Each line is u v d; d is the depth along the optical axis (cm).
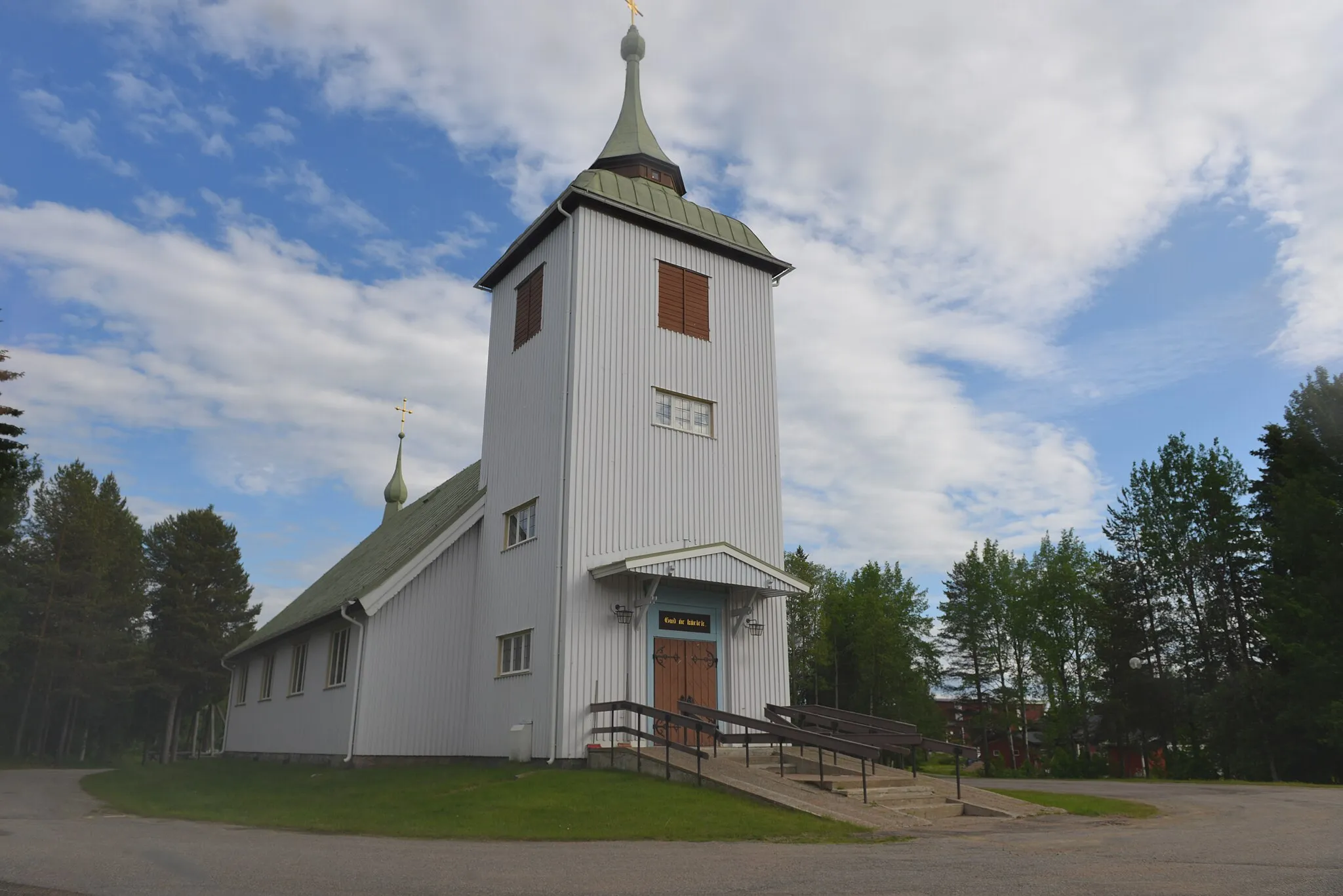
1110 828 1266
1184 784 2383
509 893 759
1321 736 3284
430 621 2289
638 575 2000
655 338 2216
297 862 946
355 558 3791
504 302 2509
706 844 1091
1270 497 3934
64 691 5241
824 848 1046
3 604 4691
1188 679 4344
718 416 2275
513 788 1550
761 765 1800
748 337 2398
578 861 945
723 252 2403
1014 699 6312
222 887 787
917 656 6756
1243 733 3550
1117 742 4672
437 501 3297
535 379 2238
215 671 6544
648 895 749
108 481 6750
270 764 2689
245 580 7006
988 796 1552
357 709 2170
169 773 2744
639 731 1775
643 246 2262
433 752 2233
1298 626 3381
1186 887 753
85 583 5416
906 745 1648
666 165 2581
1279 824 1305
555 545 2000
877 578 6775
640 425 2138
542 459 2133
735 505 2244
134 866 915
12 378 2702
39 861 948
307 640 2759
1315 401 3609
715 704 2086
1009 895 727
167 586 6588
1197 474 4362
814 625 6344
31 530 5625
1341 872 825
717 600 2159
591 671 1931
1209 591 4256
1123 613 4697
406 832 1225
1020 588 6100
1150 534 4469
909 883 793
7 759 4766
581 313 2114
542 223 2277
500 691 2142
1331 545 3325
